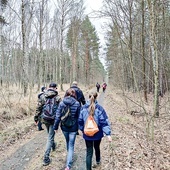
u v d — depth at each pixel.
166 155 6.29
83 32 40.03
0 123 9.51
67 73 57.75
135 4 10.10
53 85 5.98
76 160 5.89
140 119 11.69
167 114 12.18
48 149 5.65
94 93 4.96
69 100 5.27
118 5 9.02
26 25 16.67
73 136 5.28
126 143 6.82
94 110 4.82
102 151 6.34
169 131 9.20
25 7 16.23
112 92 31.69
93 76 66.88
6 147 7.21
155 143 7.41
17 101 13.61
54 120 5.75
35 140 8.06
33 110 13.34
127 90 25.92
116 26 8.80
